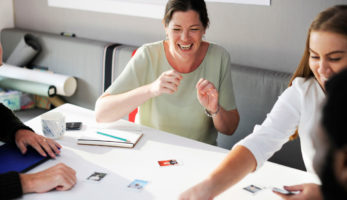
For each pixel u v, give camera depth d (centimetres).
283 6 191
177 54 148
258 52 206
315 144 38
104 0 247
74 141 129
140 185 104
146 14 234
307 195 93
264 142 104
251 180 109
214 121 150
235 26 208
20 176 98
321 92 108
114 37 253
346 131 33
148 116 164
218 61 158
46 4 272
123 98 143
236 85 198
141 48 161
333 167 35
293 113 111
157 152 124
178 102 157
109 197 98
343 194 35
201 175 111
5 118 129
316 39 91
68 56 253
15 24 290
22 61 260
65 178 100
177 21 139
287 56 198
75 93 257
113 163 115
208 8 213
